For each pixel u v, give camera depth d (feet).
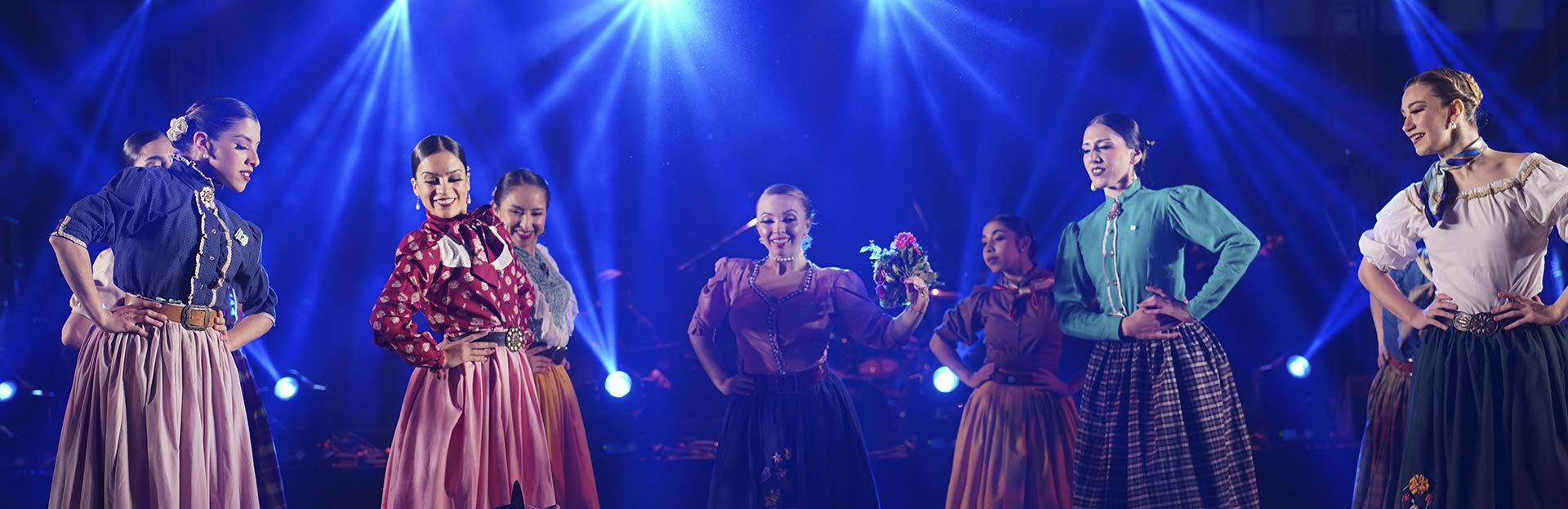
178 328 12.78
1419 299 16.15
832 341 24.68
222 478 12.90
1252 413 25.82
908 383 24.53
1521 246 12.67
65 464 12.32
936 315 24.99
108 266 16.07
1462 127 13.03
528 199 16.67
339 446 26.55
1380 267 13.93
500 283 13.30
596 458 24.32
